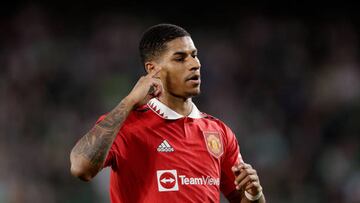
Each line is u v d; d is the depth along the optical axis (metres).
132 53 52.62
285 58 54.12
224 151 15.15
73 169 13.29
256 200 14.97
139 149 14.12
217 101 49.66
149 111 14.59
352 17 56.75
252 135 47.03
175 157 14.17
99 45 53.03
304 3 56.97
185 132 14.57
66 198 40.78
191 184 14.10
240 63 53.28
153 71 14.27
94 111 48.28
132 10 56.00
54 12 54.94
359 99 49.56
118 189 14.20
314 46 55.91
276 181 43.81
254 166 45.00
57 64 51.41
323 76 52.03
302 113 49.91
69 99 49.38
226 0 56.59
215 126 15.27
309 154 46.19
